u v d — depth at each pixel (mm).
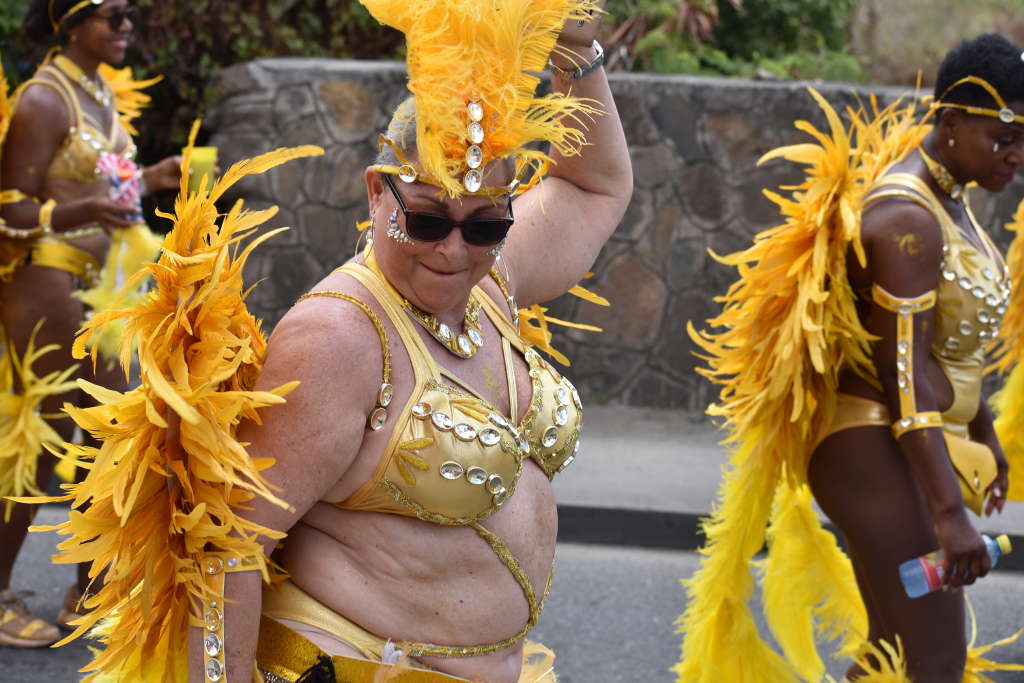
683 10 10086
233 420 2125
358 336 2158
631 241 8578
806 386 3775
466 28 2094
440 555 2248
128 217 5062
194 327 2195
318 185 8586
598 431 8109
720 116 8422
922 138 3746
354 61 8781
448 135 2096
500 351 2396
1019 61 3535
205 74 9680
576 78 2699
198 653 2160
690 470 7355
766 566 4234
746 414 3902
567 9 2285
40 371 5031
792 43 11078
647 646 5316
